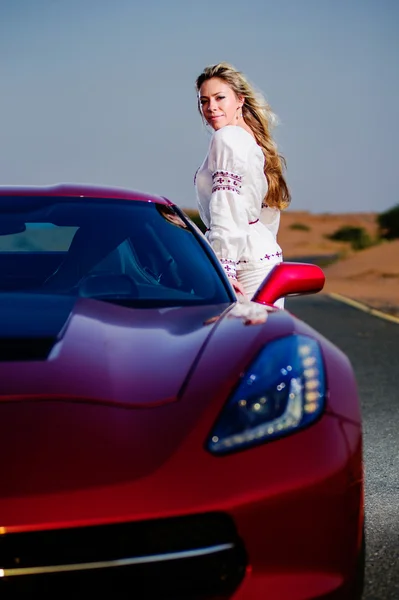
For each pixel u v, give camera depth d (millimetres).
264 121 6168
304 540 3184
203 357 3633
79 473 3055
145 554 3033
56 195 5477
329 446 3289
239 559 3135
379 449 7117
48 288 4797
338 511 3260
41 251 5477
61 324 3975
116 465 3088
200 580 3100
